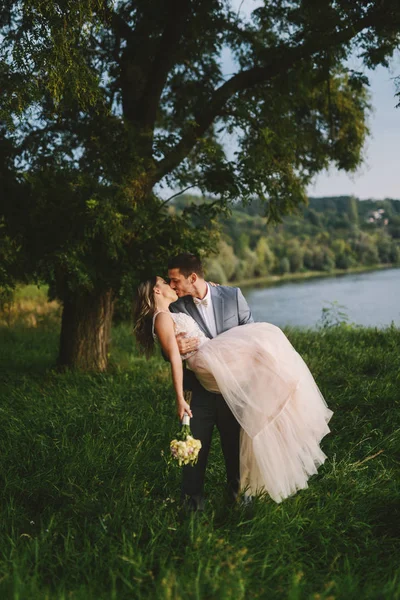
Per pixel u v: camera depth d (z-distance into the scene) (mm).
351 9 6504
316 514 3420
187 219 7266
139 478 4055
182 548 3027
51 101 6410
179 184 7055
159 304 3438
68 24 4934
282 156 7891
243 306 3664
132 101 7496
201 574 2699
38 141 6785
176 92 8602
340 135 8828
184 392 3492
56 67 4867
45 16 4742
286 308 24781
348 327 10453
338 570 2910
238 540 3115
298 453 3443
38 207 6465
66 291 7516
